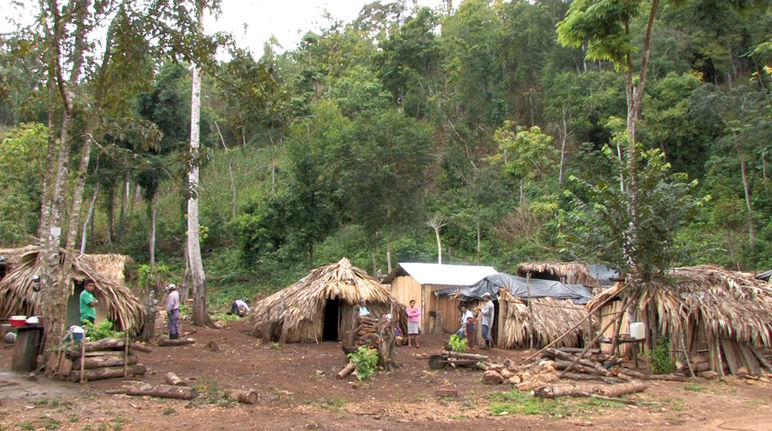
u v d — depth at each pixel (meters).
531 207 33.38
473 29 48.25
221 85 11.82
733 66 41.91
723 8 16.50
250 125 12.05
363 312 13.87
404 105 43.75
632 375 11.94
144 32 10.58
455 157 40.06
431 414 8.27
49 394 8.36
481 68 43.78
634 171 12.82
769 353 13.38
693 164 38.62
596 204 12.77
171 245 40.34
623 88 39.00
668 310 12.41
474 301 19.67
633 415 8.48
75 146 27.70
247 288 32.59
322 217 31.69
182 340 15.06
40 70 9.75
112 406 7.85
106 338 10.14
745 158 33.00
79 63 10.38
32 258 15.26
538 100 45.78
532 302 18.14
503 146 36.91
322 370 11.94
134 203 46.81
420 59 45.12
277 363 12.73
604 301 14.29
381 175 27.23
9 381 8.98
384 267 32.81
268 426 7.22
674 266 13.16
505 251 32.94
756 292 12.72
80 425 6.90
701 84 39.62
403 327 18.56
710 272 13.46
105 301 14.56
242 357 13.54
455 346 14.59
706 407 9.28
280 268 33.72
